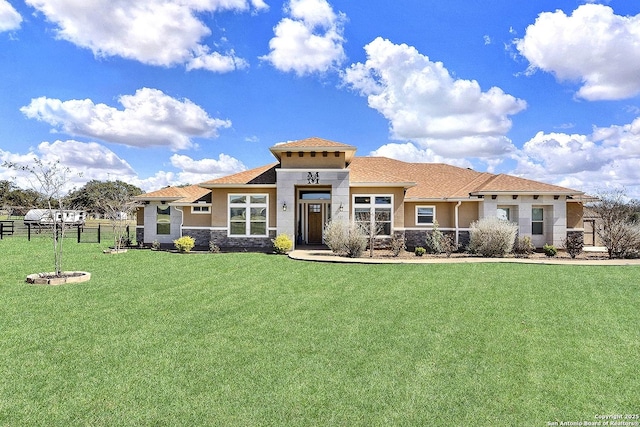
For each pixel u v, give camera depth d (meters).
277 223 22.98
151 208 27.12
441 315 9.11
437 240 22.38
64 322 8.42
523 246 22.22
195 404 4.92
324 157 23.23
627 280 13.41
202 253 21.70
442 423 4.54
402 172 29.42
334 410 4.81
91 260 18.39
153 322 8.49
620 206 20.84
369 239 21.48
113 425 4.43
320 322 8.55
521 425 4.52
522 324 8.43
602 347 7.05
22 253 20.73
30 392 5.20
